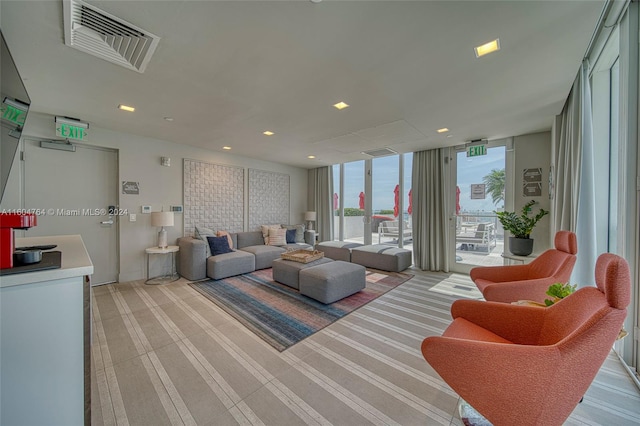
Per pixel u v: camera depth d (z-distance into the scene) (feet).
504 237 13.64
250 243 17.38
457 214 15.15
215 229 16.25
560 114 9.76
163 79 7.04
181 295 10.78
